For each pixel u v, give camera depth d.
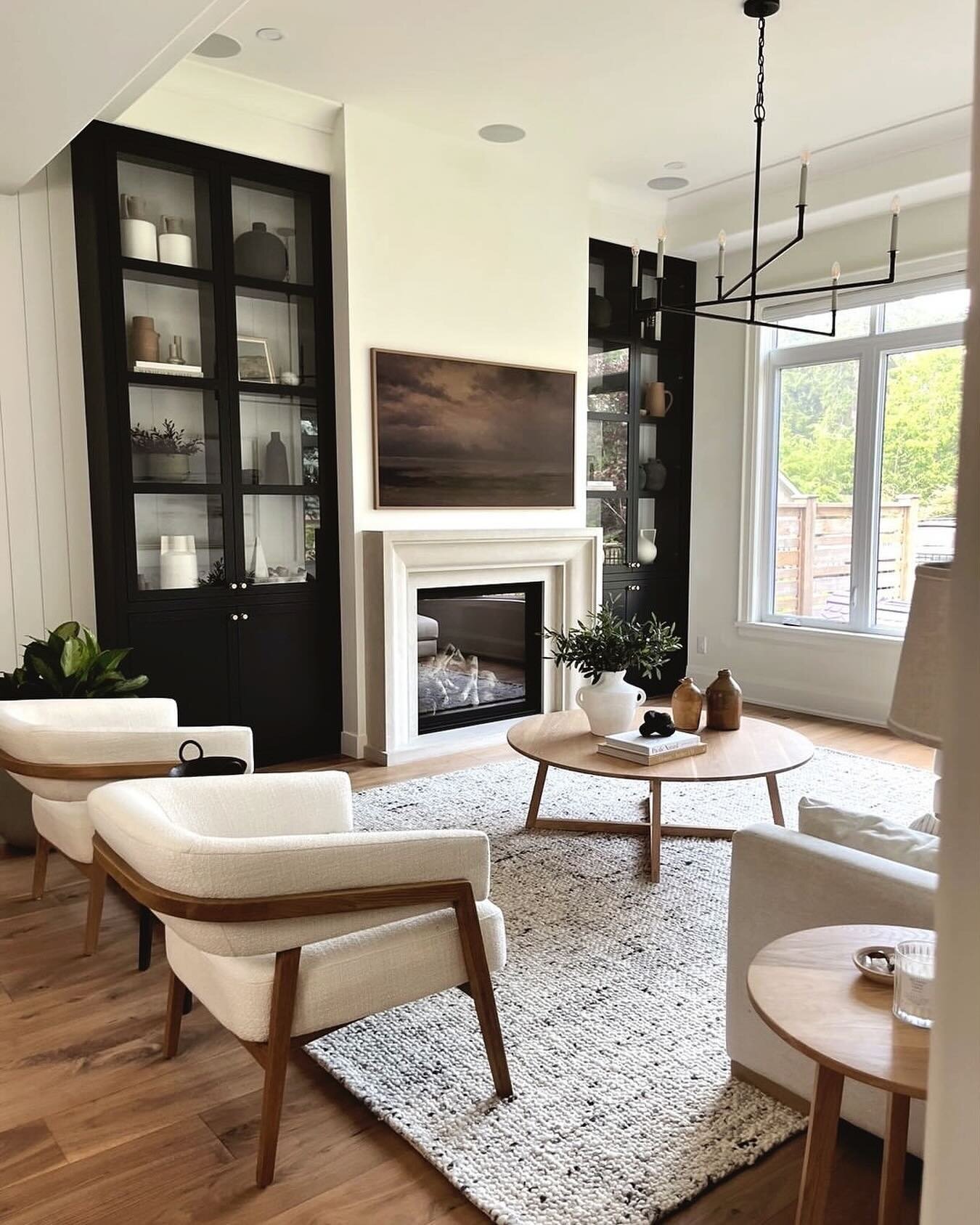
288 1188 1.75
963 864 0.54
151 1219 1.67
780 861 1.85
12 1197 1.73
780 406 5.87
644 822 3.70
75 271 4.10
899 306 5.22
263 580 4.57
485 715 5.22
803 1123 1.91
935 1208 0.56
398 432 4.71
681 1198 1.70
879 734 5.24
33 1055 2.20
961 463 0.53
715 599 6.27
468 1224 1.66
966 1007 0.54
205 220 4.27
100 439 4.07
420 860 1.82
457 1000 2.44
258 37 3.67
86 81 2.81
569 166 5.14
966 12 3.46
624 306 5.87
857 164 4.95
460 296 4.89
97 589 4.18
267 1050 1.76
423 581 4.79
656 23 3.54
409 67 3.94
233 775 2.41
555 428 5.35
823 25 3.55
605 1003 2.40
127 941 2.79
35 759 2.64
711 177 5.30
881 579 5.41
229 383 4.37
